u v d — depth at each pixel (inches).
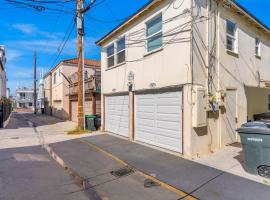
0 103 728.3
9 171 258.2
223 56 353.7
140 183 218.4
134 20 423.8
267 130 219.3
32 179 231.9
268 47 516.4
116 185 214.7
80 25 557.3
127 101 462.3
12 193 197.2
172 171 249.1
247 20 416.2
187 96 301.1
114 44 514.9
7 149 378.9
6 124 816.9
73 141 446.9
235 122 383.2
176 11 321.7
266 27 461.7
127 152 342.0
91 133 543.8
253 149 231.0
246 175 231.5
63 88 1036.5
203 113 298.8
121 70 480.7
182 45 310.3
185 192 195.0
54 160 306.2
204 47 318.7
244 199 179.8
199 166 263.7
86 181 226.1
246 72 420.5
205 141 315.0
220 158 295.3
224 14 358.6
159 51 357.1
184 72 306.5
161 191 198.4
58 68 1135.6
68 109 1032.2
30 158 317.7
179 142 318.0
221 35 350.3
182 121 309.3
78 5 550.6
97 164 284.4
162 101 354.3
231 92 374.9
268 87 493.4
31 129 656.4
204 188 202.1
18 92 3132.4
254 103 480.7
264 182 212.8
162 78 349.4
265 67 500.4
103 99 572.4
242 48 408.8
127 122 461.7
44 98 1692.9
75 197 189.0
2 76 1146.0
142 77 402.6
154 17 372.2
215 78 334.3
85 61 1071.0
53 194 195.0
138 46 415.8
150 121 385.1
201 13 315.3
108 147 382.0
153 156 313.4
